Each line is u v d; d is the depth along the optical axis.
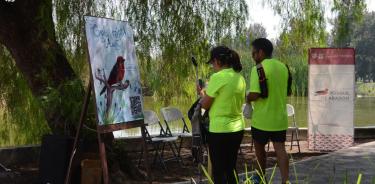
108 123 6.83
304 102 21.75
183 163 10.44
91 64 6.66
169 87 11.20
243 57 10.75
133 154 11.48
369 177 8.60
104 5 9.70
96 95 6.65
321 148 12.35
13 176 8.97
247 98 7.36
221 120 6.53
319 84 12.29
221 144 6.56
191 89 11.13
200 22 10.07
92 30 6.78
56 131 8.27
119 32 7.33
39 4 8.69
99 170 7.48
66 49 9.80
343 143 12.27
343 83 12.20
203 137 7.25
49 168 7.66
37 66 8.63
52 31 8.77
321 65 12.21
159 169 9.84
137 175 8.94
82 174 7.50
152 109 11.70
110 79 6.96
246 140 13.64
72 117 8.10
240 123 6.66
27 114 11.25
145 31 9.77
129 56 7.51
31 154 10.27
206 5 10.19
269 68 7.23
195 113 7.21
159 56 10.15
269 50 7.36
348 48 12.05
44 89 8.59
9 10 8.61
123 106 7.19
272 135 7.31
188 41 10.04
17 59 8.72
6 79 10.82
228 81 6.52
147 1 9.76
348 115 12.22
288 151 12.49
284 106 7.36
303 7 11.42
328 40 12.02
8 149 10.02
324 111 12.30
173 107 11.19
